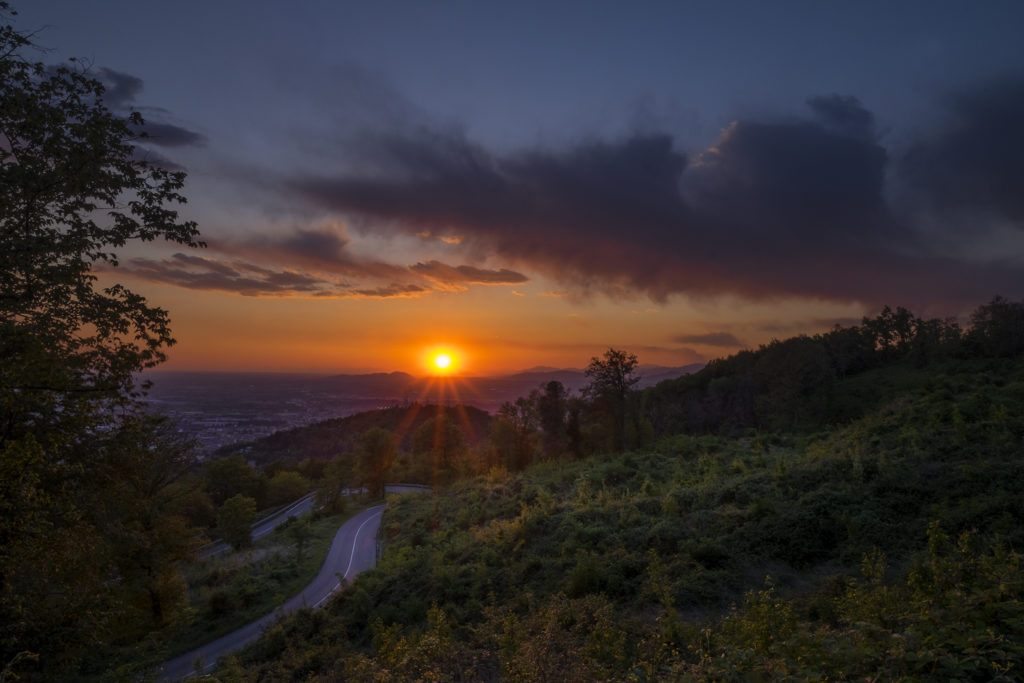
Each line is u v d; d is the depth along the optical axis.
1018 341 61.34
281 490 97.44
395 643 13.11
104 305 11.94
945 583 9.51
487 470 69.69
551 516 29.48
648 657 10.06
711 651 9.26
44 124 11.34
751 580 16.78
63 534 11.80
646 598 16.55
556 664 8.82
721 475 31.09
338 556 48.19
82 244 11.91
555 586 19.62
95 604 13.80
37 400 11.08
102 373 11.99
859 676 5.40
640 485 34.72
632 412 61.53
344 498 78.50
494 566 24.98
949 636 5.98
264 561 44.47
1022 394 32.22
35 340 10.26
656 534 22.16
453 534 36.66
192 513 55.56
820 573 16.36
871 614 8.60
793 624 9.80
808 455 31.41
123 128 12.48
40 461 11.27
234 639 29.00
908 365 73.62
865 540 17.36
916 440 25.05
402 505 63.94
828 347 81.56
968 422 27.23
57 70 11.77
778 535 19.19
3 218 11.06
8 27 10.84
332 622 23.66
